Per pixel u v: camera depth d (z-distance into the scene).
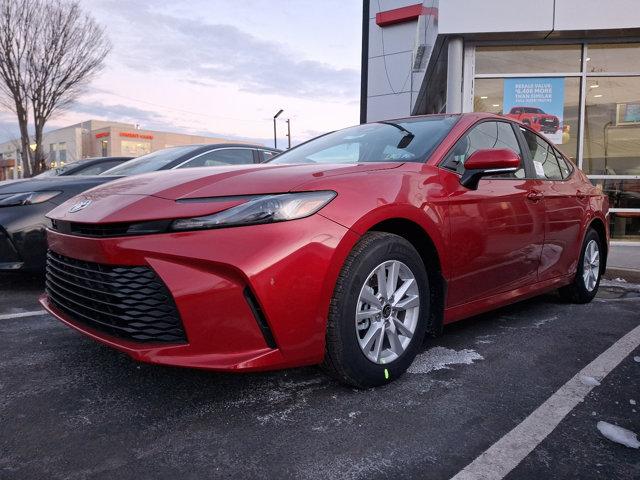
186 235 2.06
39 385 2.49
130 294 2.11
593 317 3.88
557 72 8.06
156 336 2.09
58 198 4.46
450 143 2.97
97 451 1.91
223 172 2.50
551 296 4.64
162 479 1.74
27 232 4.27
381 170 2.57
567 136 8.16
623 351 3.04
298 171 2.41
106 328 2.25
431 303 2.76
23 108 15.80
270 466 1.82
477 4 7.39
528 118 8.17
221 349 2.04
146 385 2.49
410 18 17.84
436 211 2.62
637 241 8.11
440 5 7.45
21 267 4.29
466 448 1.95
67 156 47.44
